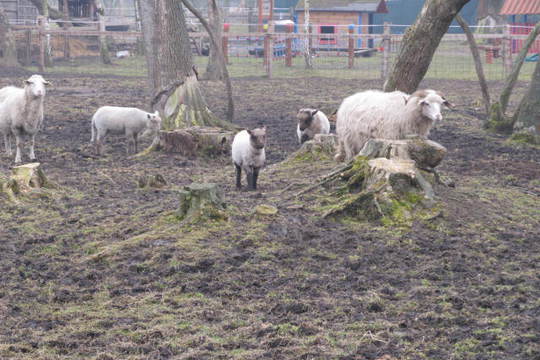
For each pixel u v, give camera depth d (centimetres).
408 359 499
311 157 1179
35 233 812
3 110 1227
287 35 3186
